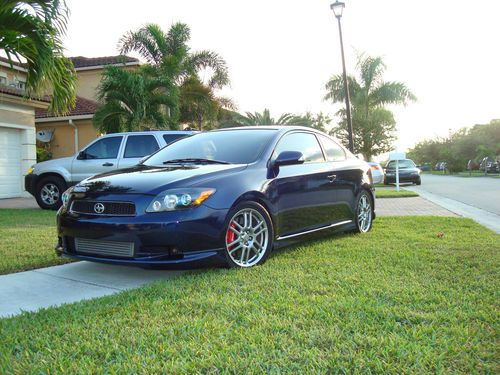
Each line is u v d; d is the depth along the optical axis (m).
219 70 24.17
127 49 22.39
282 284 3.93
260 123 30.09
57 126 21.80
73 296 3.96
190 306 3.39
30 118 16.08
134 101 17.41
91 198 4.52
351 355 2.52
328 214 5.94
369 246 5.64
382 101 30.31
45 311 3.40
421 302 3.41
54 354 2.62
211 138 5.86
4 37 7.12
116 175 4.92
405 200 13.95
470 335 2.78
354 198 6.54
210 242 4.31
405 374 2.34
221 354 2.57
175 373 2.38
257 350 2.61
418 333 2.81
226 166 4.88
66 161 11.17
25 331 2.98
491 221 8.58
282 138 5.58
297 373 2.36
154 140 10.59
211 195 4.38
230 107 27.91
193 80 24.14
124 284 4.32
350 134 18.36
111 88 17.28
